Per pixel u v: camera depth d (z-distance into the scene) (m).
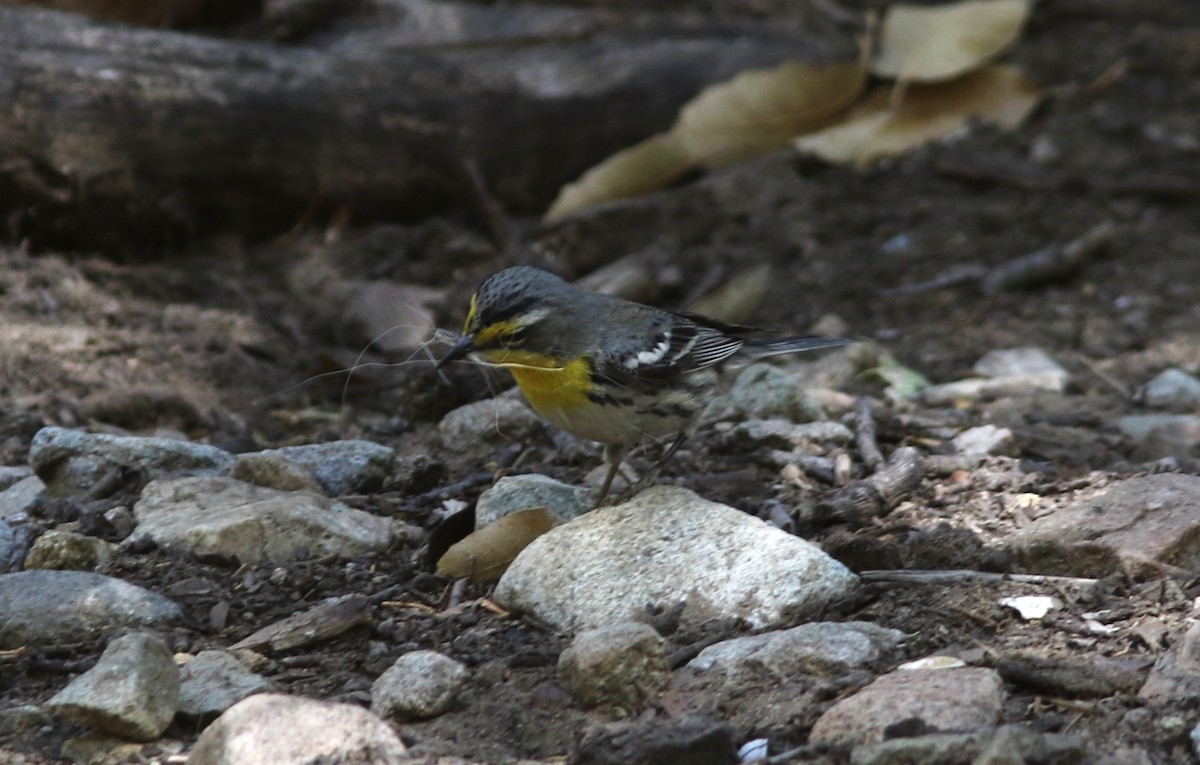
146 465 10.05
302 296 14.74
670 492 8.53
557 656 7.59
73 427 11.30
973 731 6.23
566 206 16.88
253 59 15.53
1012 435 10.88
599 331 9.16
